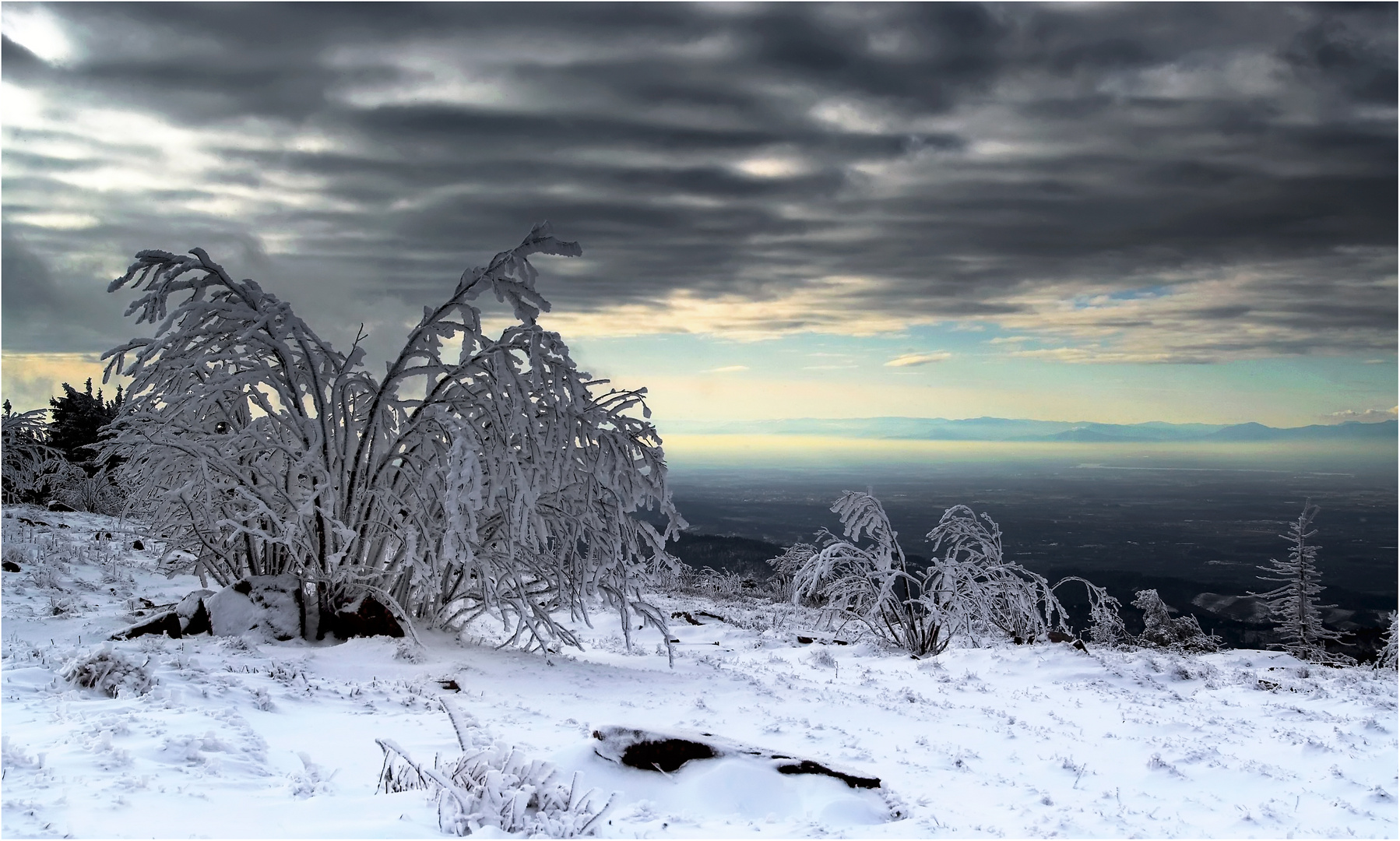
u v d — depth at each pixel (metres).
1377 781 8.78
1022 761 9.41
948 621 20.58
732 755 7.05
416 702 9.98
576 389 15.27
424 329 15.18
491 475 14.73
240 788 5.58
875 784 7.17
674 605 28.30
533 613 15.62
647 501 16.38
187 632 14.05
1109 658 16.25
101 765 5.72
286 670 10.88
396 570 15.47
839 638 22.91
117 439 14.25
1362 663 20.19
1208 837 6.86
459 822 4.94
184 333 14.45
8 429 32.12
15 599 16.38
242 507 15.80
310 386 14.90
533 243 15.13
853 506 22.30
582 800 5.59
